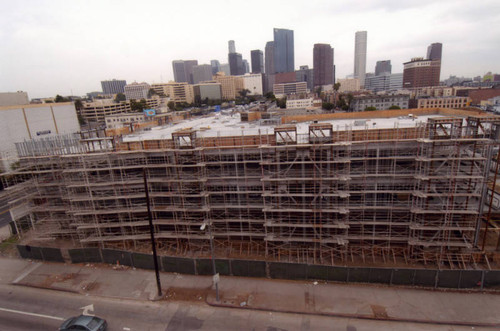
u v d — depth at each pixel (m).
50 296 30.55
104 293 30.55
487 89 172.50
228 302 28.23
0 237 43.81
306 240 32.75
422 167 31.17
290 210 32.53
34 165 38.47
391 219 32.34
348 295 28.33
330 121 47.31
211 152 34.56
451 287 28.36
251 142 33.88
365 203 32.81
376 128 33.97
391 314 25.80
